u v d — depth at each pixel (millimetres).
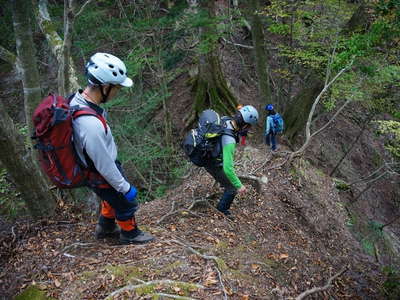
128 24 9406
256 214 5230
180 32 11375
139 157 9039
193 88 12297
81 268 3021
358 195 11031
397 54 8219
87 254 3221
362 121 14500
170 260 3154
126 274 2908
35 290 2783
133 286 2766
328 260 5059
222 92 11750
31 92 4492
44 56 12797
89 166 2662
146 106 9906
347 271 5094
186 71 13055
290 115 11438
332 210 7340
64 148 2500
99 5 11344
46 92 11320
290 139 11172
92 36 10117
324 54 9070
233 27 10555
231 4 13758
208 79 11766
